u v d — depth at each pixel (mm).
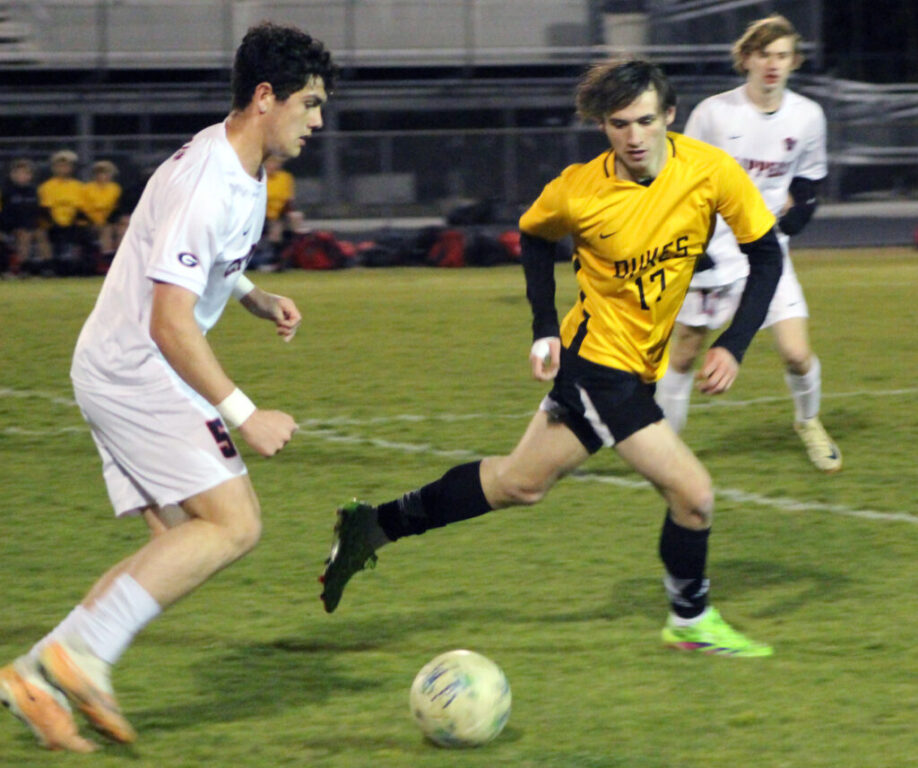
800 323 19844
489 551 16125
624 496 18812
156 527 11359
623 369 12141
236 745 10516
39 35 80062
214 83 81000
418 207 69312
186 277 10078
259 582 14977
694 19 83125
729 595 14375
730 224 12445
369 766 10078
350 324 39906
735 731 10680
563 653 12602
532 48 83750
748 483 19641
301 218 64188
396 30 82750
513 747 10414
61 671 10070
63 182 57594
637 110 11461
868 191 79188
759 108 20219
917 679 11789
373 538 13000
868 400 26422
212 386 10219
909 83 99875
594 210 11984
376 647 12844
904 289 48000
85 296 48750
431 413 25547
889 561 15570
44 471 21016
